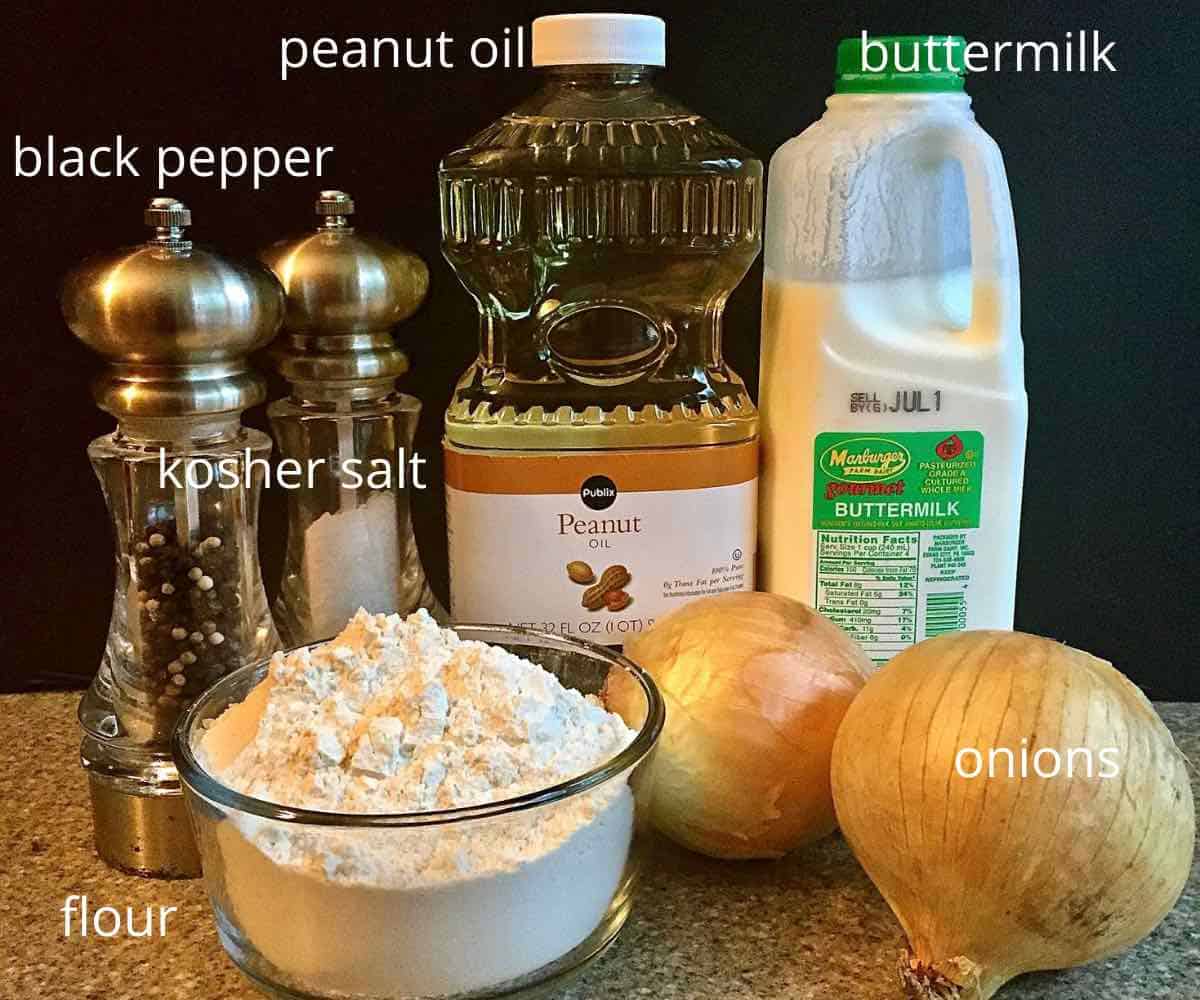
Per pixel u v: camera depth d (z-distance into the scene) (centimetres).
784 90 48
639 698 34
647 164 42
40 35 46
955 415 41
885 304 41
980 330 41
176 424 35
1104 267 49
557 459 41
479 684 32
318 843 28
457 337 50
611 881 32
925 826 30
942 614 43
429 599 47
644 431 41
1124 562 53
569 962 31
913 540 42
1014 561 43
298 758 30
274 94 47
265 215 48
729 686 35
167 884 38
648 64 40
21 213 47
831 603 43
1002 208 40
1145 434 51
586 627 42
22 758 46
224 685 35
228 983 33
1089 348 50
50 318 48
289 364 42
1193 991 32
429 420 51
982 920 30
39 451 50
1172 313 50
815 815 36
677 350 44
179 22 46
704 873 38
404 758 30
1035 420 51
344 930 29
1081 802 29
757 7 47
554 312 43
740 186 43
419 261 42
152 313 33
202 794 29
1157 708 51
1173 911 36
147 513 36
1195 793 42
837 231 40
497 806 28
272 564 51
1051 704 30
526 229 42
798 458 42
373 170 48
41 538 51
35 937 35
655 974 33
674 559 42
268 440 38
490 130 43
